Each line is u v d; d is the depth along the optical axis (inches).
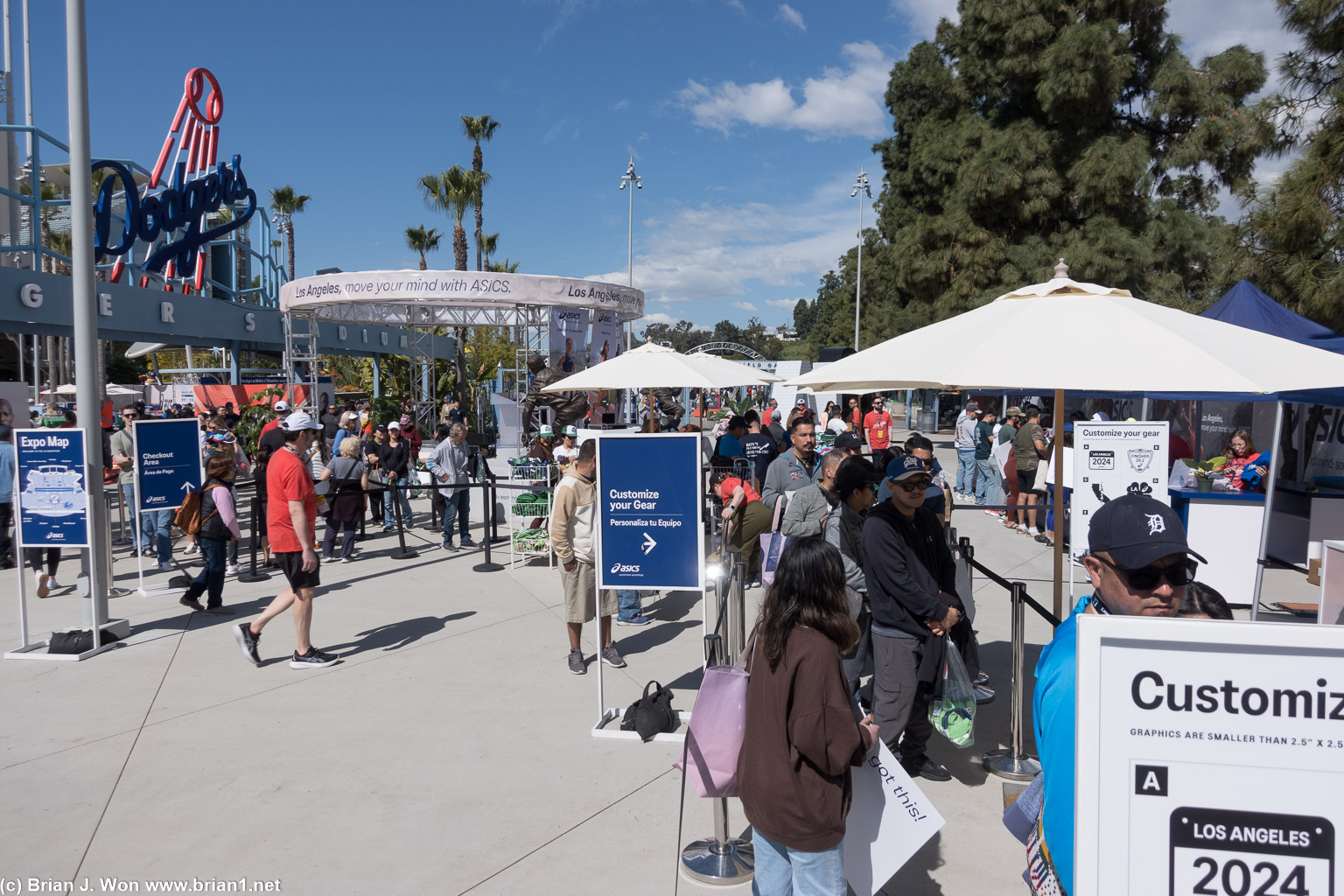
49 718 203.2
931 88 1114.7
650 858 142.1
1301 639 54.1
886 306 1411.2
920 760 171.9
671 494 192.2
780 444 562.9
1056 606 184.2
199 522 292.4
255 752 184.1
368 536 469.4
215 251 1304.1
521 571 373.4
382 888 133.4
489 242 1594.5
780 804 97.8
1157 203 904.3
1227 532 309.1
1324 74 466.6
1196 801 55.8
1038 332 138.5
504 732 195.2
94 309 259.8
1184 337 130.9
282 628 282.7
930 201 1046.4
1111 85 850.8
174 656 250.8
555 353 649.0
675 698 216.5
